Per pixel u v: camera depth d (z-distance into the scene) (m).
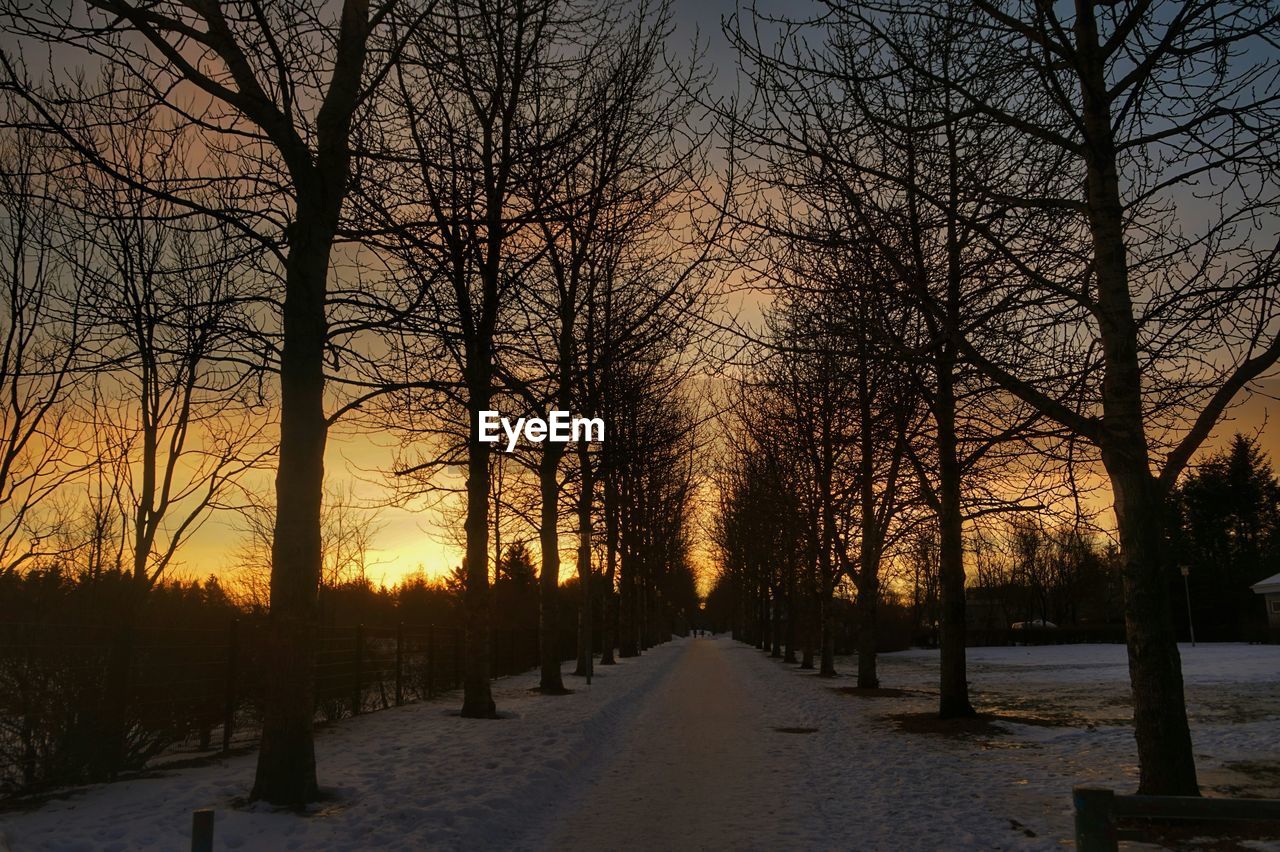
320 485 8.91
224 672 12.16
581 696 20.81
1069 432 11.48
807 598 37.97
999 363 12.92
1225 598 55.84
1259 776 9.60
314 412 8.89
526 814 8.70
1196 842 6.93
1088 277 9.63
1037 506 14.31
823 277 10.88
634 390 20.91
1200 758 10.91
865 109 9.14
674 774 11.23
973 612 80.19
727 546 56.56
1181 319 8.77
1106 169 8.80
